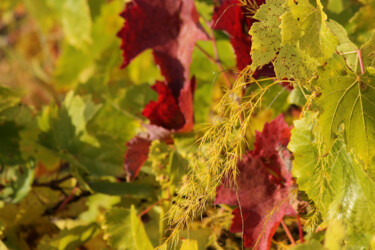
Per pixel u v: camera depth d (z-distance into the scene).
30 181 0.95
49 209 0.96
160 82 0.90
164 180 0.88
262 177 0.81
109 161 0.97
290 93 0.84
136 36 0.89
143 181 0.95
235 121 0.77
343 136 0.72
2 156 0.97
